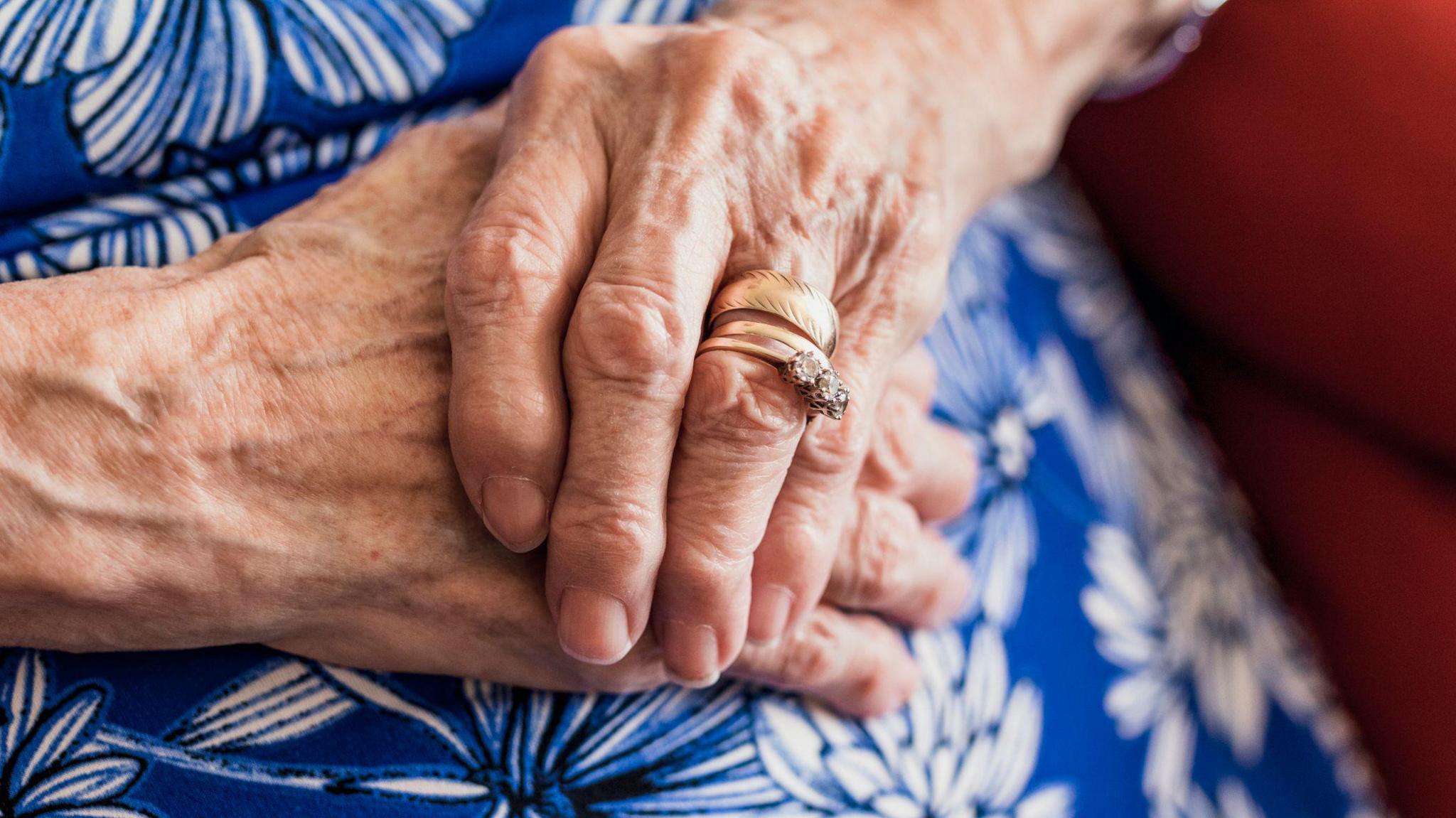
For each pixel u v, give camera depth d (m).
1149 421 0.48
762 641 0.35
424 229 0.35
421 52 0.37
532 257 0.32
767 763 0.36
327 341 0.33
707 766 0.35
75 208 0.34
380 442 0.33
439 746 0.33
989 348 0.44
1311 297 0.46
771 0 0.40
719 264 0.33
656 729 0.35
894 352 0.36
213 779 0.32
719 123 0.34
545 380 0.32
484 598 0.33
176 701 0.32
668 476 0.32
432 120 0.38
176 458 0.31
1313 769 0.45
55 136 0.33
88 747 0.31
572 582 0.32
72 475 0.30
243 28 0.34
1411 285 0.45
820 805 0.36
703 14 0.40
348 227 0.34
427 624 0.33
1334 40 0.46
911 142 0.38
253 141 0.36
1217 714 0.44
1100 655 0.42
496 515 0.32
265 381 0.32
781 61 0.36
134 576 0.31
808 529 0.35
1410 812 0.46
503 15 0.38
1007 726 0.39
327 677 0.33
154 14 0.33
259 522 0.32
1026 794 0.39
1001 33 0.41
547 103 0.35
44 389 0.30
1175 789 0.42
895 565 0.38
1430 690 0.46
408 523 0.33
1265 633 0.47
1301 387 0.48
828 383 0.32
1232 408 0.51
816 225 0.35
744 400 0.32
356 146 0.37
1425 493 0.47
